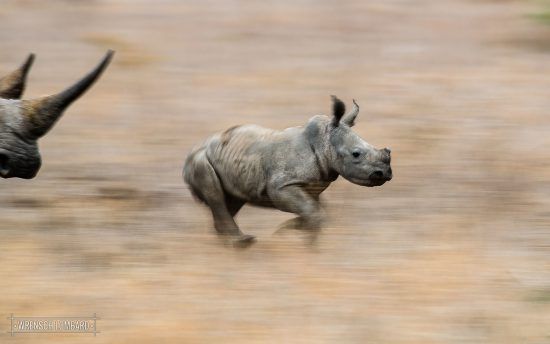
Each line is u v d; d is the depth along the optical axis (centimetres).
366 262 1831
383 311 1611
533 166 2659
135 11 4238
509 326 1562
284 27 4047
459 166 2647
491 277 1780
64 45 3828
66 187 2512
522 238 2070
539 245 2030
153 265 1839
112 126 3022
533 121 3064
